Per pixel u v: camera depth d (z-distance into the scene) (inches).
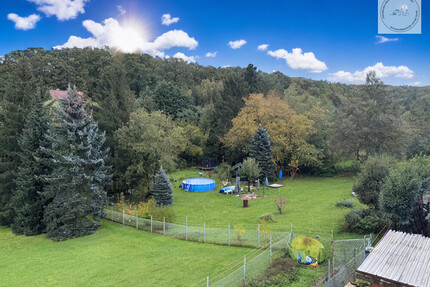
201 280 762.2
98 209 1262.3
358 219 968.9
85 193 1247.5
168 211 1259.8
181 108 3326.8
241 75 2938.0
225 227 1179.3
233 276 722.2
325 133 2249.0
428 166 1022.4
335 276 606.2
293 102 2578.7
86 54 3777.1
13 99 1440.7
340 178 2044.8
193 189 1865.2
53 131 1263.5
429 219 933.2
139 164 1566.2
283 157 2112.5
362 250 774.5
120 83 1834.4
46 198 1241.4
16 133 1368.1
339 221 1110.4
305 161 2043.6
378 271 494.3
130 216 1275.8
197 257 906.1
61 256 1005.8
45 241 1158.3
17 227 1247.5
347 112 2062.0
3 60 3538.4
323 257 767.7
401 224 871.1
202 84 4503.0
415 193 842.8
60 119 1252.5
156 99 3275.1
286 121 2164.1
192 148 2509.8
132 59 4554.6
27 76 2701.8
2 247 1114.1
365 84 2036.2
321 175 2149.4
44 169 1267.2
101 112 1678.2
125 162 1611.7
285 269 736.3
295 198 1565.0
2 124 1424.7
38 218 1240.2
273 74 4421.8
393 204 850.1
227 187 1800.0
